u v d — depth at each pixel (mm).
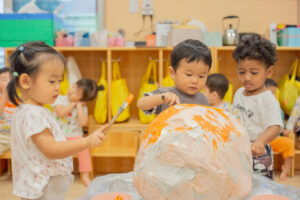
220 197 667
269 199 734
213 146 675
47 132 925
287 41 2492
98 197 805
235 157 696
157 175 669
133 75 2789
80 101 2311
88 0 2729
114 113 2533
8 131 2270
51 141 906
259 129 1360
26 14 2443
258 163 1353
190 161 656
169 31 2475
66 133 2307
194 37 2420
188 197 653
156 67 2760
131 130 2502
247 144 743
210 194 657
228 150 689
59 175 987
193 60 967
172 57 1040
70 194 2037
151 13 2691
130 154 2262
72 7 2734
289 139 2277
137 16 2715
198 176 651
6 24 2443
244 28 2729
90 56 2764
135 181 717
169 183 656
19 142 945
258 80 1318
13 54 927
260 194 767
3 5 2715
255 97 1377
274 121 1289
